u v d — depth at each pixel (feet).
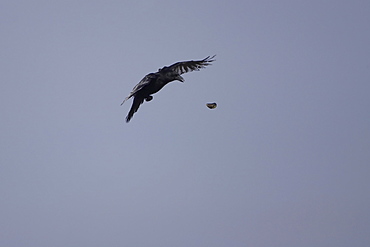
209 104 132.77
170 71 124.77
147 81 124.06
